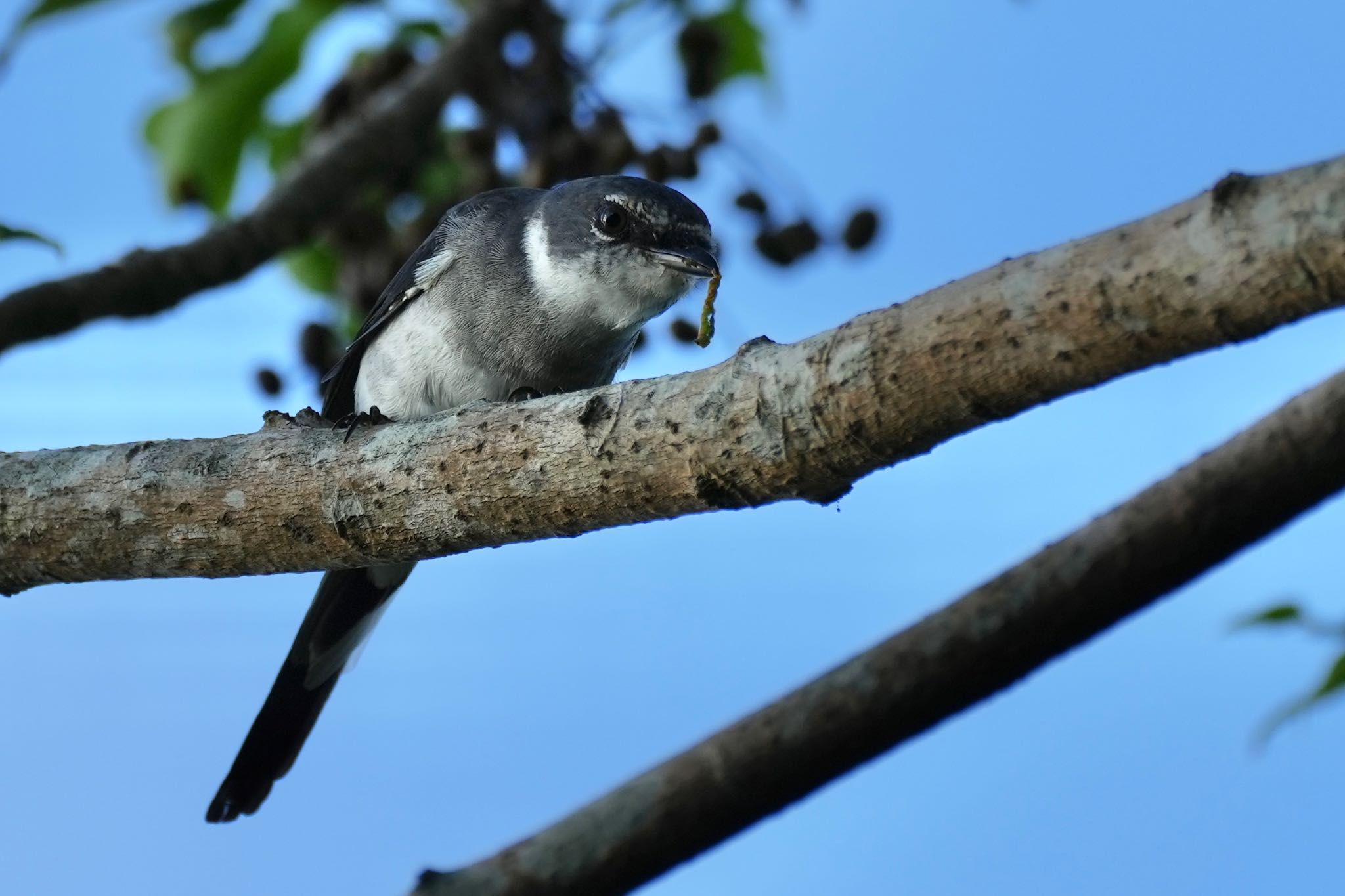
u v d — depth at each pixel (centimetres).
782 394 533
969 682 627
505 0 1114
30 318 901
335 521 658
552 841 639
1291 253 414
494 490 616
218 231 984
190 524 686
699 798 634
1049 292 464
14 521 712
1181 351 451
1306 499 597
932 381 496
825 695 639
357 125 1065
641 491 583
